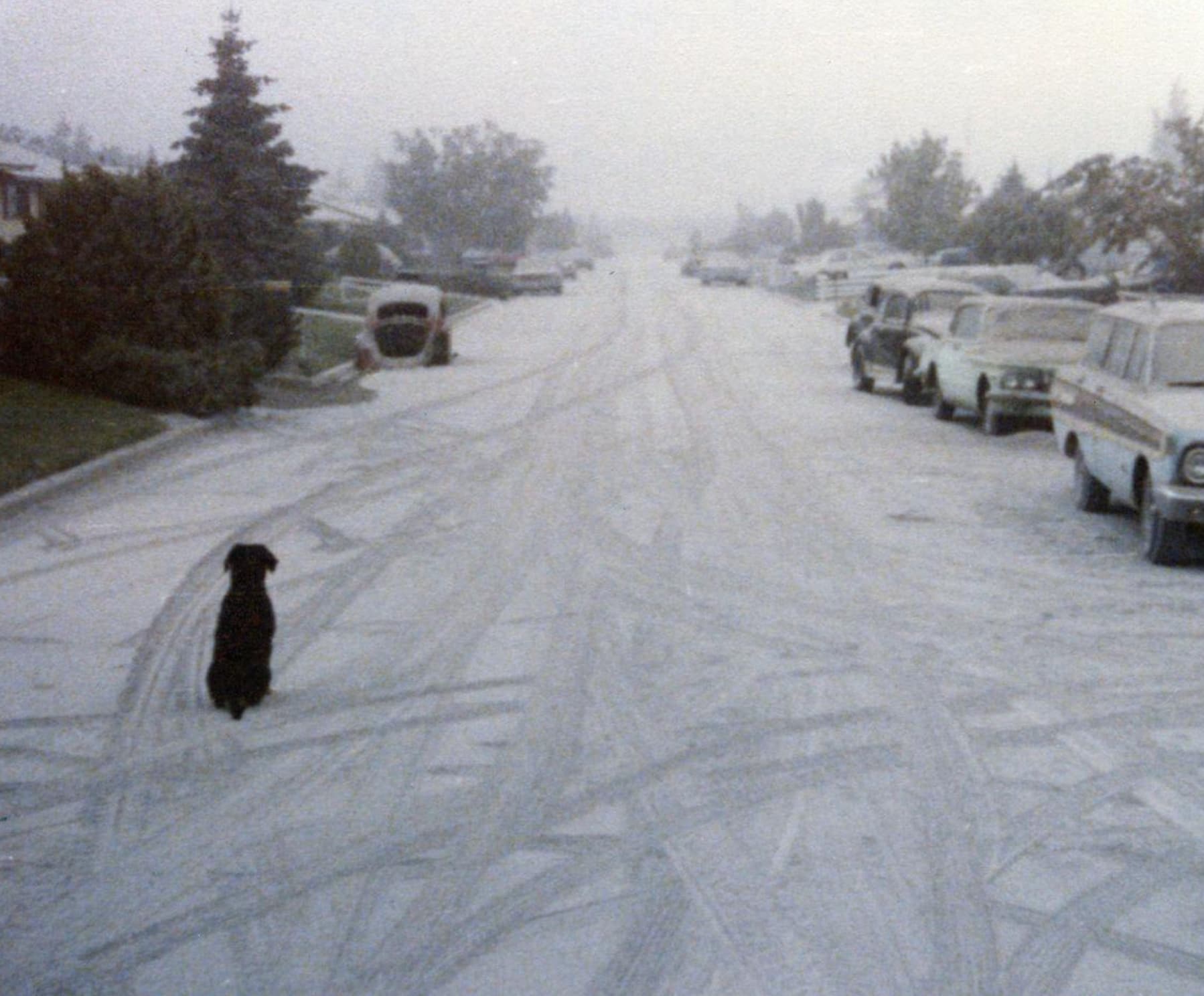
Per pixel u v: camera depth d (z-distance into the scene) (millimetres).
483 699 9078
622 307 58438
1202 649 10148
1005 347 21766
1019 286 38500
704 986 5434
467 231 87062
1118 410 13906
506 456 19625
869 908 6086
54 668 9867
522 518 15211
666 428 22641
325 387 28562
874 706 8883
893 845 6746
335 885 6375
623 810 7211
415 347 33344
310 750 8156
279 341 27953
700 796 7395
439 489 17062
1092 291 37844
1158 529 12711
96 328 21969
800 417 24172
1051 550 13547
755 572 12648
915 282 28312
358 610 11367
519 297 66562
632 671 9672
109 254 22141
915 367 25625
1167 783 7559
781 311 56344
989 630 10703
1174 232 39125
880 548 13656
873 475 18062
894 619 11023
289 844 6836
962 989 5406
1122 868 6496
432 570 12789
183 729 8570
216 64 40438
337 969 5621
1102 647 10234
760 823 7020
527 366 33781
